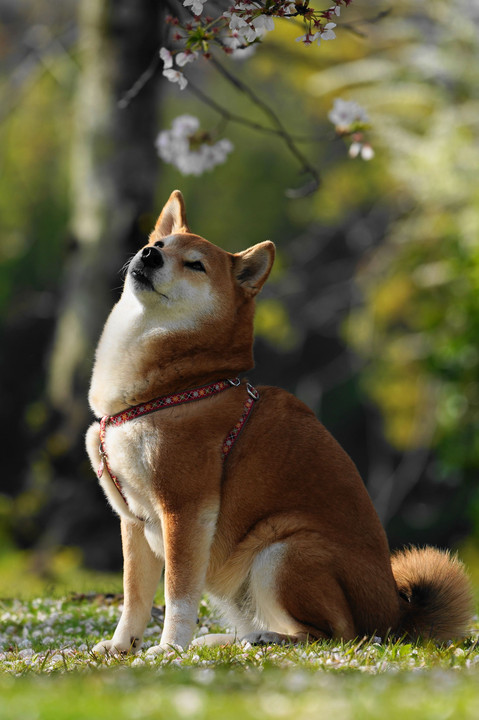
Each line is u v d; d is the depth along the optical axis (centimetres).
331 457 552
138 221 1596
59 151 2586
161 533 538
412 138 2036
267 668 424
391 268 2292
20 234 2800
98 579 1298
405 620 553
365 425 3014
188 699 325
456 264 1864
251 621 557
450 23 2014
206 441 526
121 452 529
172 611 509
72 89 2230
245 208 3158
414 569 580
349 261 2920
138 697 340
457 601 560
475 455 1741
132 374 543
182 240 570
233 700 338
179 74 676
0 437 2752
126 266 620
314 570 518
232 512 533
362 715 304
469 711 308
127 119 1577
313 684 373
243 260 579
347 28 738
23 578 1499
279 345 2797
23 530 1605
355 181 2525
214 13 802
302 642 509
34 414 1659
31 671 448
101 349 564
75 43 1919
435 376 1839
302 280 2858
